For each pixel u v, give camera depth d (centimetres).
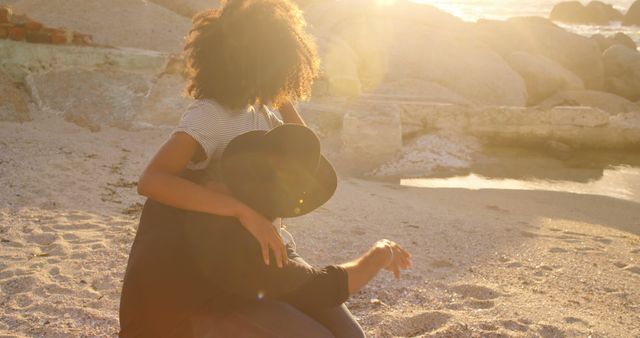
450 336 387
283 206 221
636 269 572
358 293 461
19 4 1639
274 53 222
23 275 460
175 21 1708
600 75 2367
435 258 567
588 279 536
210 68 223
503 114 1329
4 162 802
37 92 1132
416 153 1198
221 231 213
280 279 216
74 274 470
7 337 365
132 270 220
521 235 684
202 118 221
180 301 217
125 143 1030
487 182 1081
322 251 573
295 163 219
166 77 1230
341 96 1427
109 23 1619
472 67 1952
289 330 219
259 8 222
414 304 447
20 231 563
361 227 661
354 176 1078
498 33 2352
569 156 1281
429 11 2294
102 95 1159
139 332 224
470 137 1330
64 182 743
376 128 1154
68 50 1195
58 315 401
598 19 6212
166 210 224
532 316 429
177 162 217
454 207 861
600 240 695
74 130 1063
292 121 262
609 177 1148
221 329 217
